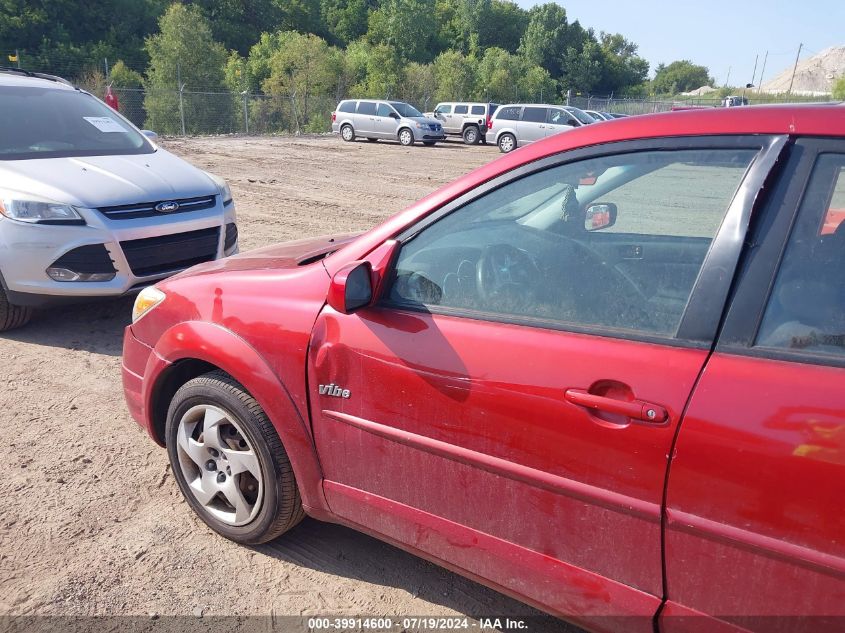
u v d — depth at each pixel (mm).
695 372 1694
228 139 27438
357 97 44844
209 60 44844
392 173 17047
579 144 2053
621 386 1776
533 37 101125
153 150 6113
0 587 2615
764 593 1606
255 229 9477
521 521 2012
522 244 2158
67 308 5926
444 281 2227
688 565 1711
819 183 1667
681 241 1926
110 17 69562
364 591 2633
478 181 2232
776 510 1556
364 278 2268
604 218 2066
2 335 5285
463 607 2555
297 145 25266
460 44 106688
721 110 1885
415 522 2275
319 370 2373
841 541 1480
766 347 1647
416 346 2156
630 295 1906
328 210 11305
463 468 2102
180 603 2553
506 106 25656
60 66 55531
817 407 1530
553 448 1890
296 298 2486
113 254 4914
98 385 4430
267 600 2578
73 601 2551
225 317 2652
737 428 1603
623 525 1804
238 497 2756
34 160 5273
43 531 2947
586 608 1925
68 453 3586
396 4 82750
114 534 2941
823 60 128750
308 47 45875
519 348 1973
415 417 2172
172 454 2975
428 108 45594
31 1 63781
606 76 103750
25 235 4809
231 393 2637
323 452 2465
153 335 3016
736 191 1768
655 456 1715
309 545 2898
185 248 5367
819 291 1634
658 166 1925
